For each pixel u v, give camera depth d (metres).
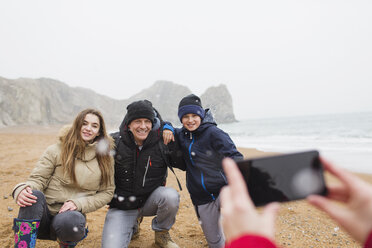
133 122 2.23
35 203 1.84
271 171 0.79
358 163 6.43
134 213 2.41
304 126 38.47
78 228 1.99
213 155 2.30
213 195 2.26
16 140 14.37
